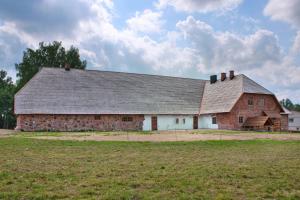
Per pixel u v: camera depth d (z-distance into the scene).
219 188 8.91
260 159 14.52
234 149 18.88
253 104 47.72
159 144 21.30
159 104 48.19
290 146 20.86
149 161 13.63
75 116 41.38
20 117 38.94
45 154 15.54
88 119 42.16
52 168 11.62
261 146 20.77
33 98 40.53
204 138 26.92
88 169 11.48
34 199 7.68
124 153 16.39
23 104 39.47
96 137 27.31
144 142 22.34
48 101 40.84
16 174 10.40
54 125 40.22
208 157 15.12
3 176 10.02
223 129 46.25
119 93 46.75
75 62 74.81
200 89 55.62
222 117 46.84
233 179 10.05
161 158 14.65
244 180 9.94
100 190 8.52
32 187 8.75
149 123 46.50
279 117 49.62
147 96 48.56
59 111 40.19
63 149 17.77
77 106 41.81
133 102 46.31
